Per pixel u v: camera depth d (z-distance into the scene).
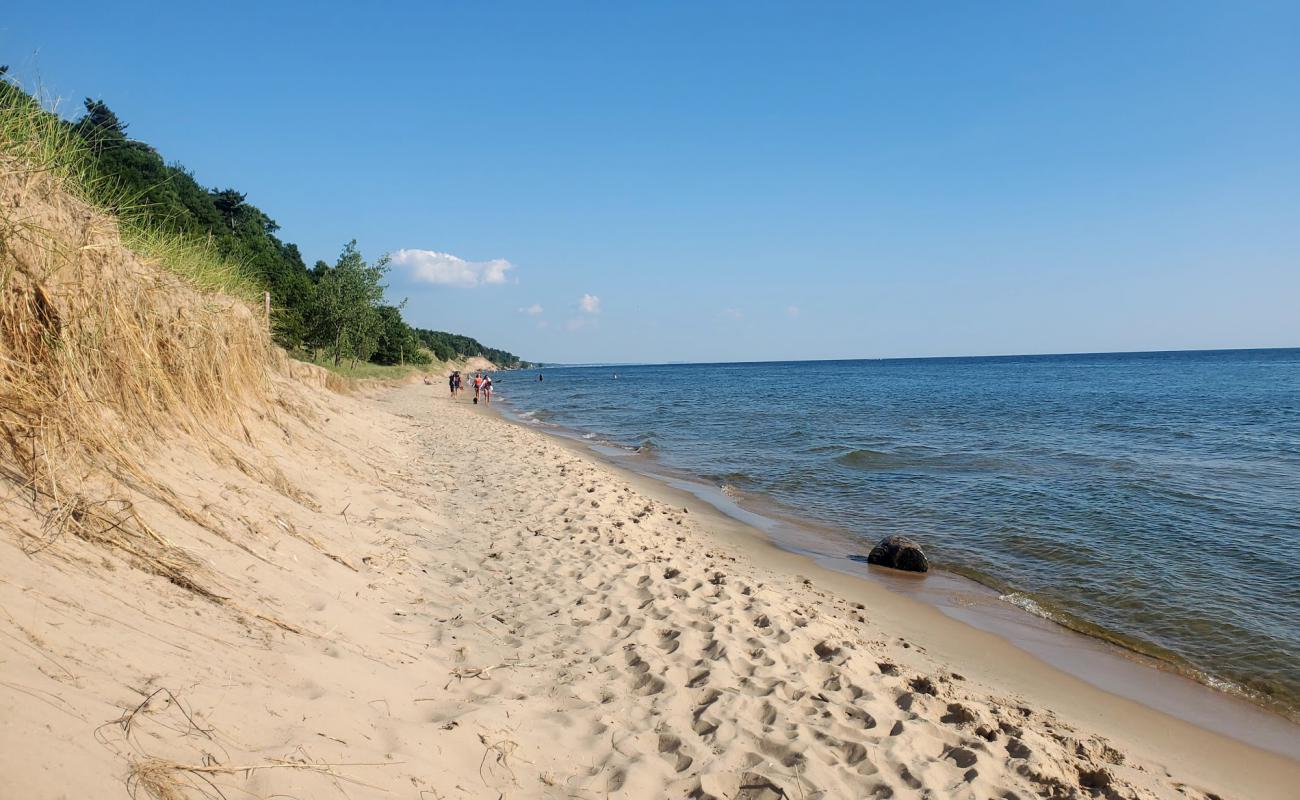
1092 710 5.64
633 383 87.00
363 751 3.06
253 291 10.73
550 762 3.63
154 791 2.21
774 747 4.07
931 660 6.35
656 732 4.14
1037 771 4.13
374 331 49.81
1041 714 5.41
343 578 5.41
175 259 7.38
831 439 23.86
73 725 2.22
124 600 3.21
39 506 3.44
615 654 5.25
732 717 4.38
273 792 2.53
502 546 8.05
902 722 4.54
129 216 6.53
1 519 3.14
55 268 4.37
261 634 3.70
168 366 6.14
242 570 4.38
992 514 12.42
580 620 5.92
